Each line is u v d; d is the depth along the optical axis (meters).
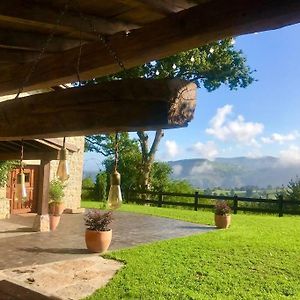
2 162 11.87
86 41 3.40
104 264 7.29
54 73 3.24
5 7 2.71
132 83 1.91
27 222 12.04
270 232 11.02
